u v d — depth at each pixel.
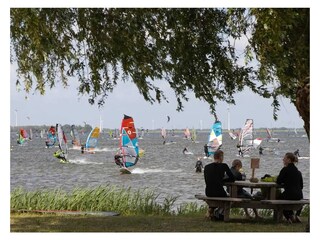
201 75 15.88
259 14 12.64
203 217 19.00
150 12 15.15
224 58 15.72
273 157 113.50
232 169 18.33
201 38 15.77
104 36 15.02
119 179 61.03
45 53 15.03
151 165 86.19
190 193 41.25
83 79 16.17
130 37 15.05
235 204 17.25
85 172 73.00
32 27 13.89
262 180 17.91
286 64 12.95
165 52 15.65
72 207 21.31
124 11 14.95
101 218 18.75
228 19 13.60
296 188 16.92
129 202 22.41
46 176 66.12
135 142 68.62
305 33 13.01
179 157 111.00
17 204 21.27
